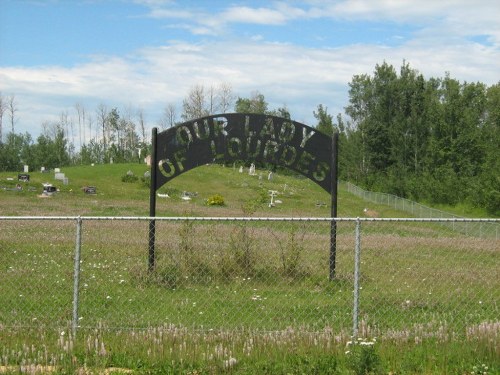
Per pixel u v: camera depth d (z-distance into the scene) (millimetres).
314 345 8500
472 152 72750
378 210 53500
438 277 14297
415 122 84250
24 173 62062
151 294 12391
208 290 12648
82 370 7461
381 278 14156
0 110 107938
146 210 40844
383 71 93562
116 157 114688
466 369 7762
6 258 15836
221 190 60750
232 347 8414
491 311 11172
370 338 8969
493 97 84938
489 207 57219
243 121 15398
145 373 7574
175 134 15281
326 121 105938
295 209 49594
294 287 13211
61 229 21859
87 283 13164
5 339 8797
